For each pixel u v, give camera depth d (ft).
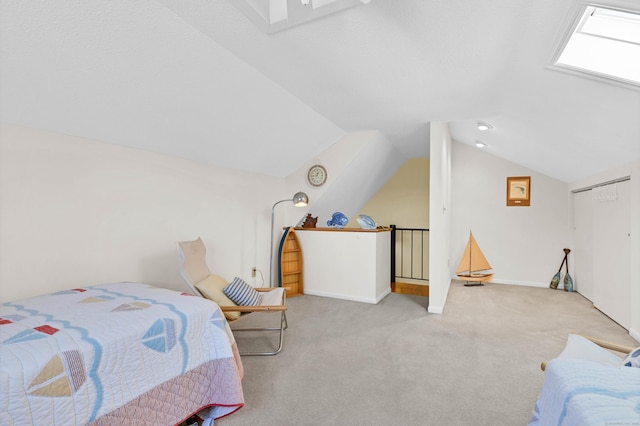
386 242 14.74
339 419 5.73
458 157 17.74
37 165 6.90
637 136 7.53
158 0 5.49
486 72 7.47
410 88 8.85
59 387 3.92
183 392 5.34
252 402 6.24
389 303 13.19
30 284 6.81
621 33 5.43
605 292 11.72
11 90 5.95
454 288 15.89
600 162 10.71
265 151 12.41
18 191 6.63
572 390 3.29
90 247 7.85
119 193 8.49
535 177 16.28
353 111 11.19
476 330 10.11
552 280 15.74
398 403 6.21
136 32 5.98
